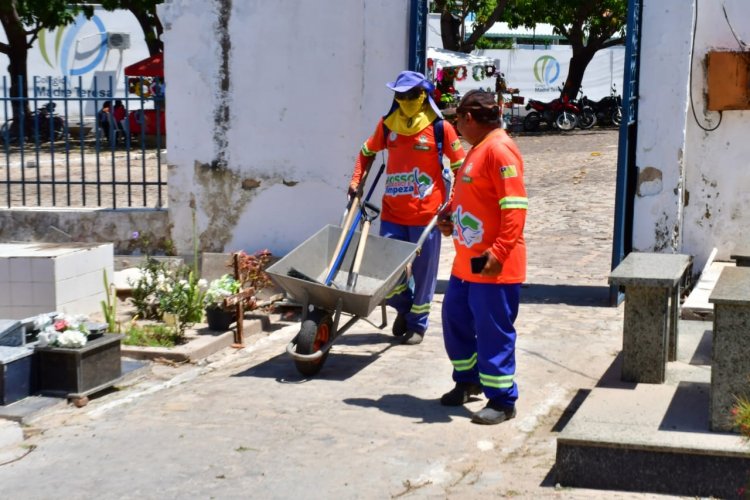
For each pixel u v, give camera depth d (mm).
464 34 33719
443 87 31641
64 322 6684
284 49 9625
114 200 10398
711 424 4922
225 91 9789
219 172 9922
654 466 4746
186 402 6457
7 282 8188
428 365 7176
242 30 9672
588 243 12523
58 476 5242
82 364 6551
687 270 9078
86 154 22875
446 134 7340
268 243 9938
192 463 5340
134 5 26875
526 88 40594
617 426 5035
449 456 5348
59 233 10289
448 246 12711
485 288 5609
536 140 30219
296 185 9805
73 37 34375
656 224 9008
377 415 6047
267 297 9297
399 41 9359
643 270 6121
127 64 34812
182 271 8992
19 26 26359
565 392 6445
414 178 7422
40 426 6113
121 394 6785
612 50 40188
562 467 4887
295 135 9734
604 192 17125
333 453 5422
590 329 8086
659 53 8789
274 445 5574
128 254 10195
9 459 5527
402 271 6934
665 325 5949
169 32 9781
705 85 8977
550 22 35250
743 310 4781
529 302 9172
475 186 5555
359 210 7504
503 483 4945
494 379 5766
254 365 7387
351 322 6930
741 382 4828
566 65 40469
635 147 9016
